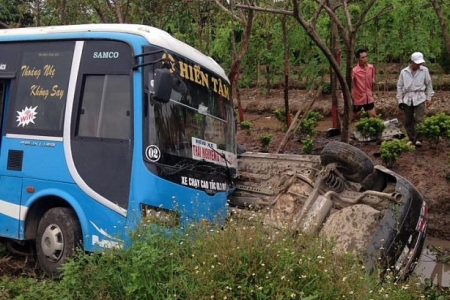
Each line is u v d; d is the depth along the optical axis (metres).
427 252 8.02
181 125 6.22
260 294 4.45
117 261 5.02
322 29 14.41
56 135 6.28
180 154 6.11
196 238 5.20
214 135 6.80
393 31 15.78
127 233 5.44
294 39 15.37
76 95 6.22
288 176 6.96
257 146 13.34
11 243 7.02
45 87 6.52
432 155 10.86
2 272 6.24
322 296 4.49
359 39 16.33
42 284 5.54
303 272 4.67
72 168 6.08
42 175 6.32
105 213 5.83
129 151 5.78
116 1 11.38
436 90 19.66
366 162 6.49
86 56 6.28
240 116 15.31
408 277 5.97
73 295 4.96
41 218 6.41
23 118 6.62
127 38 6.02
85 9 13.34
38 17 13.30
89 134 6.08
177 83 5.81
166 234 5.27
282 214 6.47
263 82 23.17
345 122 9.69
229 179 6.94
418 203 6.23
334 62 9.10
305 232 5.50
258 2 13.48
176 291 4.66
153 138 5.82
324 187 6.57
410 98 11.17
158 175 5.77
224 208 6.43
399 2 14.72
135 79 5.84
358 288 4.61
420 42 15.90
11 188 6.59
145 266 4.75
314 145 12.55
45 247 6.23
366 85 12.48
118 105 5.96
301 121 12.65
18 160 6.56
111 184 5.83
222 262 4.65
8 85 6.91
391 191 6.45
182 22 13.67
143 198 5.66
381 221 5.80
